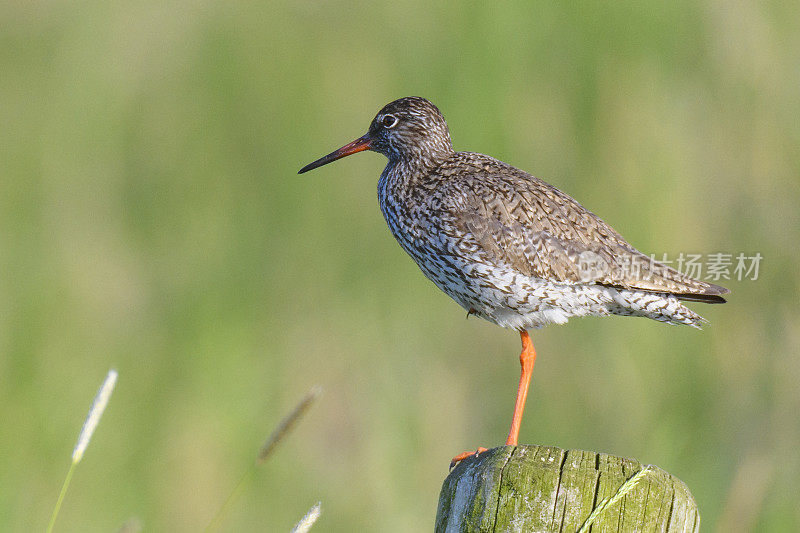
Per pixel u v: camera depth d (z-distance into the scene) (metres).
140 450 11.70
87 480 11.23
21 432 11.33
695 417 11.59
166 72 15.30
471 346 12.80
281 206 13.89
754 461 10.96
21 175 14.78
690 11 13.52
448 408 12.10
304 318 13.12
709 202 12.77
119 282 13.48
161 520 11.20
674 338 12.03
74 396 11.88
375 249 13.53
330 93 14.55
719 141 13.06
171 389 12.12
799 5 13.48
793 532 10.47
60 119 15.16
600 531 5.14
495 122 13.38
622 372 11.87
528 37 13.68
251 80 14.72
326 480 11.67
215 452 11.62
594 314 9.07
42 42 15.81
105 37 15.70
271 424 11.99
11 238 13.97
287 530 11.33
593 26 13.48
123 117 15.08
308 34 15.07
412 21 14.36
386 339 12.80
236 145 14.52
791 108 13.05
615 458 5.48
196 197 14.23
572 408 11.97
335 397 12.36
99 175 14.88
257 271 13.45
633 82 13.31
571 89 13.50
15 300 12.95
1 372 11.91
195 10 15.46
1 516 10.61
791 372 11.63
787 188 12.68
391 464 11.50
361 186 13.99
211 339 12.32
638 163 12.82
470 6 13.82
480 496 5.33
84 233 14.10
